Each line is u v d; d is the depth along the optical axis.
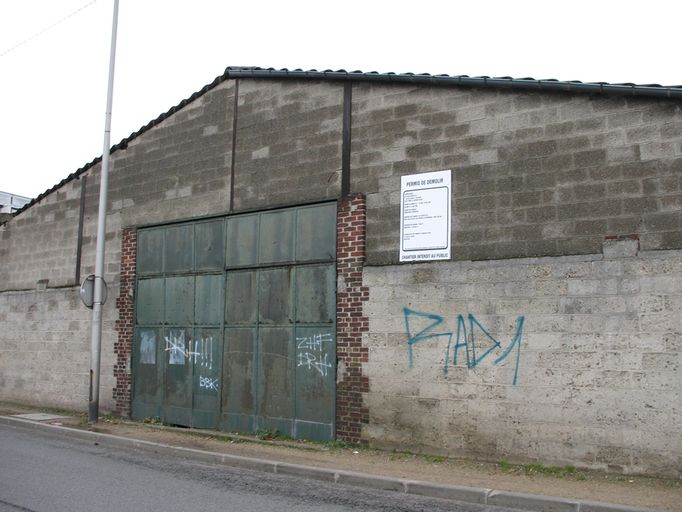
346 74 11.35
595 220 8.90
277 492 8.05
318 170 11.70
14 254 18.00
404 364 10.24
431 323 10.05
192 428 12.85
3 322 17.88
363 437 10.53
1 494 7.75
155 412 13.66
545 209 9.30
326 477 8.78
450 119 10.30
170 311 13.67
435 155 10.38
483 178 9.88
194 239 13.47
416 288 10.25
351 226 11.09
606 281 8.71
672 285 8.29
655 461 8.20
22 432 13.12
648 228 8.52
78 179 16.55
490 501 7.57
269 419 11.75
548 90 9.41
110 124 13.85
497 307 9.49
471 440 9.52
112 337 14.79
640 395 8.34
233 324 12.52
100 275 13.41
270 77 12.56
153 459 10.28
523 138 9.60
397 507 7.36
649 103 8.70
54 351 16.31
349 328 10.91
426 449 9.89
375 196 10.94
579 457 8.66
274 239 12.14
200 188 13.52
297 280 11.70
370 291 10.73
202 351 12.98
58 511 6.99
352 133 11.37
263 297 12.15
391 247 10.63
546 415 8.95
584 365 8.74
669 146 8.51
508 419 9.23
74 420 14.03
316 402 11.17
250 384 12.11
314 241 11.55
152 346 13.92
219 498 7.68
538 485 7.97
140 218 14.62
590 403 8.66
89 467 9.51
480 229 9.80
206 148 13.56
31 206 17.75
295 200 11.91
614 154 8.88
